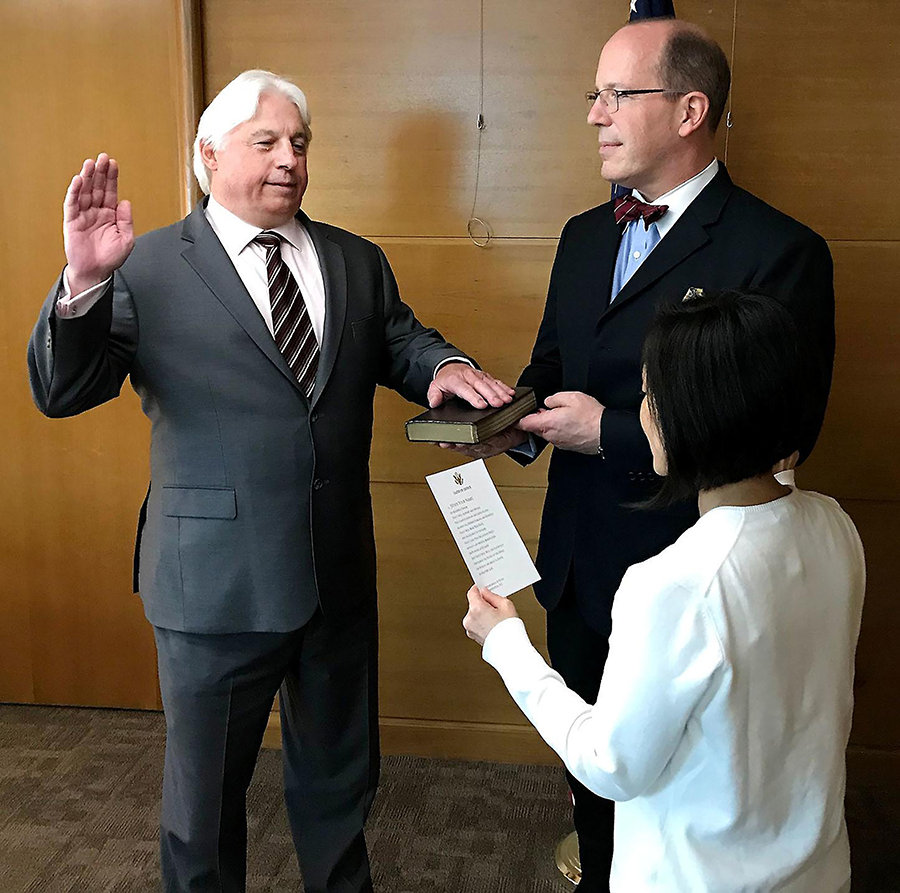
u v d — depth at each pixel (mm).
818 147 2555
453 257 2738
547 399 1940
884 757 2824
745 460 1156
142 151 2811
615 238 2066
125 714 3189
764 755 1141
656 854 1181
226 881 2082
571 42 2588
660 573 1128
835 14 2488
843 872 1238
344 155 2719
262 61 2697
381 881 2428
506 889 2404
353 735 2139
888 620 2773
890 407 2666
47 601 3154
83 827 2605
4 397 3029
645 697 1106
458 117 2662
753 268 1875
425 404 2193
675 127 1913
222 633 1924
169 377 1908
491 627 1399
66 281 1705
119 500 3051
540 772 2910
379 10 2633
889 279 2600
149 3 2721
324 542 1973
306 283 2041
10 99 2832
